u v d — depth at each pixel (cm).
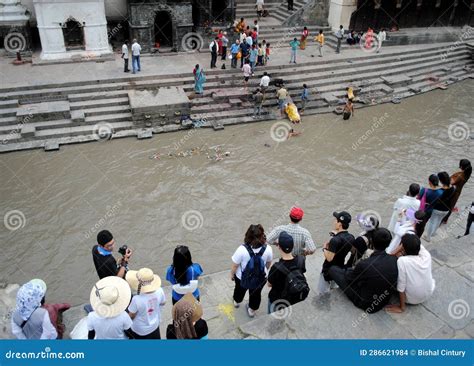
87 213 1195
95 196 1264
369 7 2433
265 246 661
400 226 804
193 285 630
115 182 1332
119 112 1673
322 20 2503
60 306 665
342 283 581
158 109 1642
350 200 1290
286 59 2138
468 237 714
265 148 1562
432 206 941
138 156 1477
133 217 1185
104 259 652
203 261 1040
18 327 536
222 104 1783
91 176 1358
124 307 514
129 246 1082
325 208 1249
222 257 1056
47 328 539
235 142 1594
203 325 508
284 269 606
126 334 538
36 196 1255
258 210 1232
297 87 1939
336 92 1970
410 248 546
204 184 1341
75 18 1919
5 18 1923
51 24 1895
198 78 1762
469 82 2286
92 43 2000
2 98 1638
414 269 537
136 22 2016
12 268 1007
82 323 627
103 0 1933
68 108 1622
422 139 1673
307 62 2100
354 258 647
